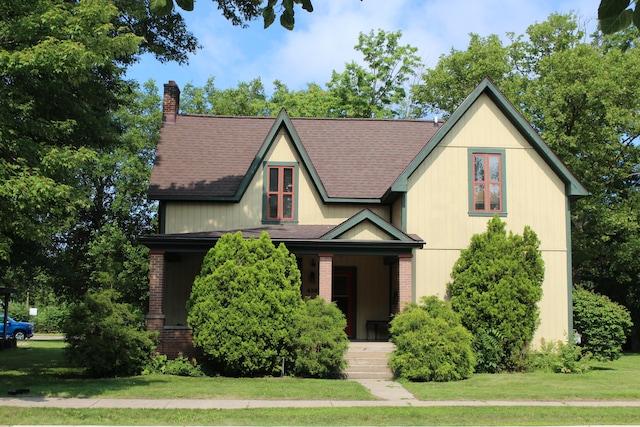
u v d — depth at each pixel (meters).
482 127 20.61
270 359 16.14
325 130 24.81
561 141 28.45
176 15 22.73
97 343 15.74
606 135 28.16
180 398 12.44
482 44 34.97
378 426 10.10
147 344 16.58
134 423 10.02
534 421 10.65
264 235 16.83
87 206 13.74
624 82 27.62
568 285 20.14
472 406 11.88
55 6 12.77
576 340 19.67
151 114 39.84
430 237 19.97
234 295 16.02
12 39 13.27
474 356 16.78
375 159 23.42
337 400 12.51
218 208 21.34
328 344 15.88
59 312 49.53
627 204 29.50
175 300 21.03
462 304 18.58
